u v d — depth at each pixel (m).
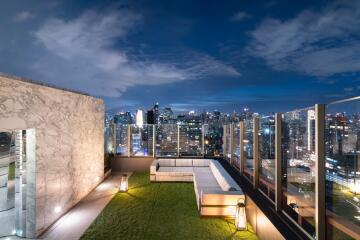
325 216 3.16
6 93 4.27
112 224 5.73
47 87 5.64
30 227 5.11
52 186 5.81
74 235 5.18
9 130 4.35
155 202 7.27
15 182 5.09
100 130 9.67
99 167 9.53
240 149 8.11
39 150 5.26
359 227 2.83
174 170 10.07
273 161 5.30
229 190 6.27
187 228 5.49
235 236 5.11
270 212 4.68
